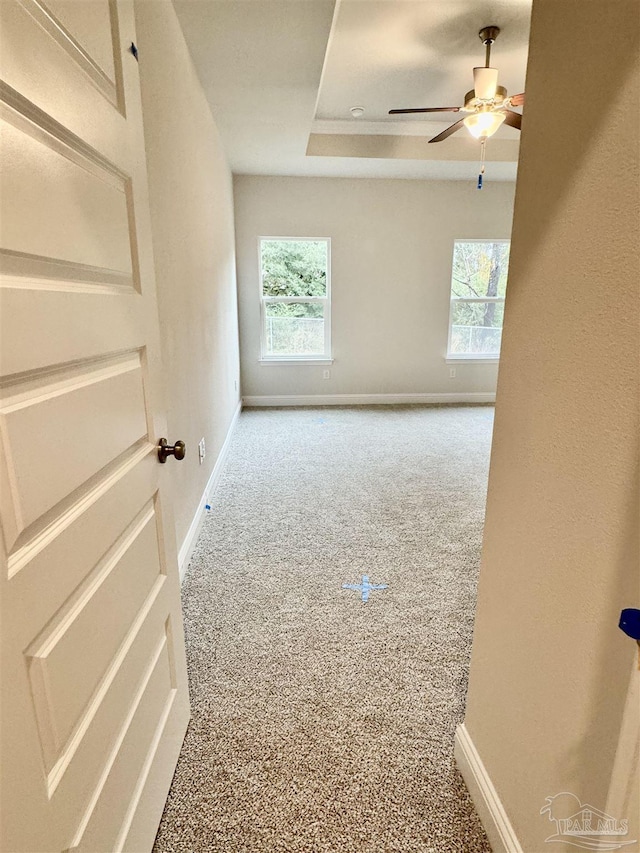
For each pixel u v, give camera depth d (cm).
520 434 97
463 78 348
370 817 120
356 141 448
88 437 82
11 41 61
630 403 67
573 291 79
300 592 214
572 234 78
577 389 79
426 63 324
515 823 104
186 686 143
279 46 248
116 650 93
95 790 83
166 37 203
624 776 71
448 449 420
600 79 70
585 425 77
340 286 559
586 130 74
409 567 235
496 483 108
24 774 61
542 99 85
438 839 115
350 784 128
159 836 115
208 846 113
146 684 109
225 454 386
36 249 67
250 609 202
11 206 61
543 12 83
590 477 76
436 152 461
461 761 129
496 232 558
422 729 145
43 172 68
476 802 120
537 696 94
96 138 86
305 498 318
